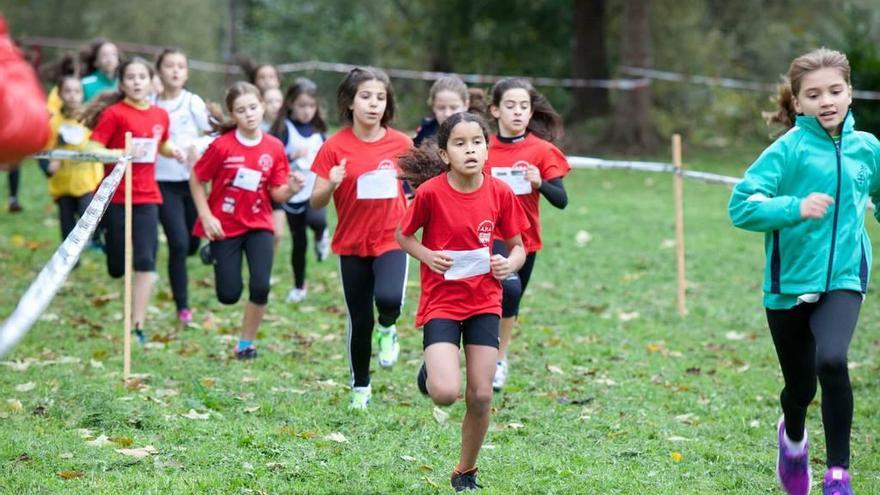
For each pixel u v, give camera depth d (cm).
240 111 1472
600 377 1468
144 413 1187
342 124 1280
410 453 1098
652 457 1121
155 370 1424
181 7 6888
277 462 1048
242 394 1314
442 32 5803
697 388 1428
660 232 2772
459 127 962
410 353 1584
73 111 1952
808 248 920
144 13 6806
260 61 7531
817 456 1151
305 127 1908
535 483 1010
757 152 4953
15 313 614
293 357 1537
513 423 1225
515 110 1348
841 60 931
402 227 984
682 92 5616
